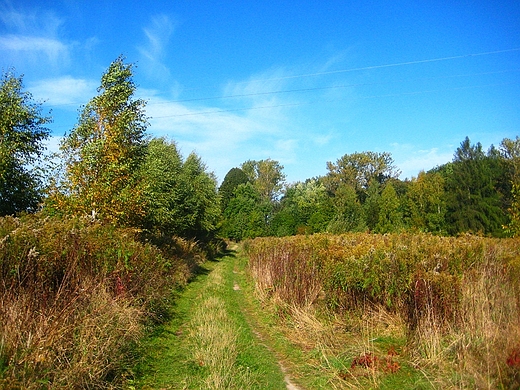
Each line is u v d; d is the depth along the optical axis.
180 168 26.14
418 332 7.08
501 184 36.31
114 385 5.70
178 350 8.13
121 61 13.75
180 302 13.74
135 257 10.14
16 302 5.51
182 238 27.19
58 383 4.80
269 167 85.88
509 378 4.87
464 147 37.88
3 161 15.00
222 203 65.12
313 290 10.63
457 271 8.36
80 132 13.16
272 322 10.62
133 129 13.75
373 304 9.28
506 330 5.42
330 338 8.26
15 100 16.12
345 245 12.18
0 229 6.58
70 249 7.73
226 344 7.96
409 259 8.74
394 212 34.56
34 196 16.50
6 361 4.68
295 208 57.25
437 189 35.28
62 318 5.73
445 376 5.68
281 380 6.61
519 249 9.59
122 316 7.34
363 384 6.00
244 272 24.88
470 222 32.34
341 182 64.50
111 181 12.96
